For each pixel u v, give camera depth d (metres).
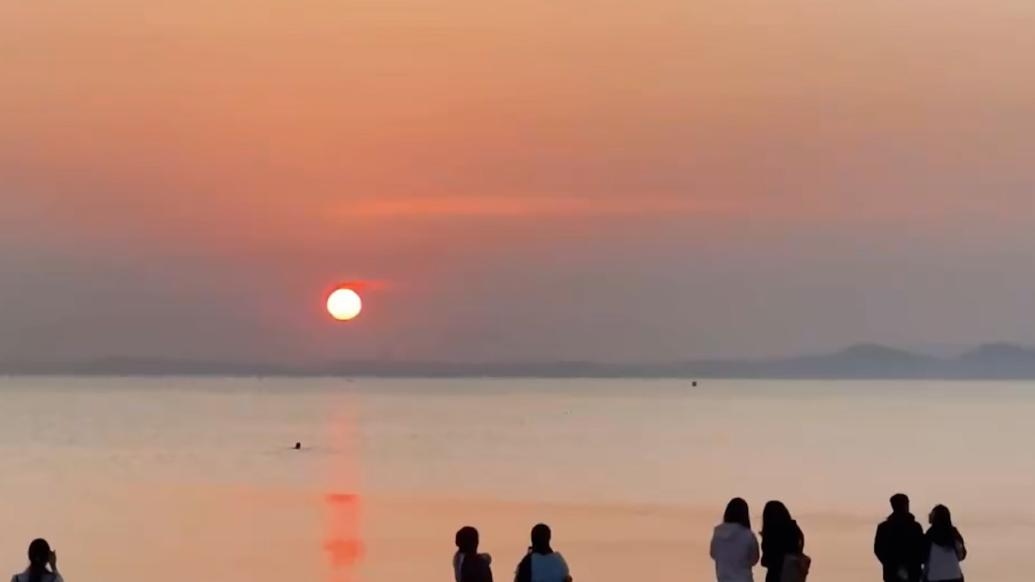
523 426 186.62
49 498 78.19
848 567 47.31
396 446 136.62
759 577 42.69
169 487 86.12
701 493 80.75
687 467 104.31
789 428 177.50
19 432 169.38
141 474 98.31
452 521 63.56
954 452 123.25
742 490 82.94
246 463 111.31
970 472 98.56
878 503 74.25
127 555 50.28
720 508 70.69
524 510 69.44
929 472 98.50
